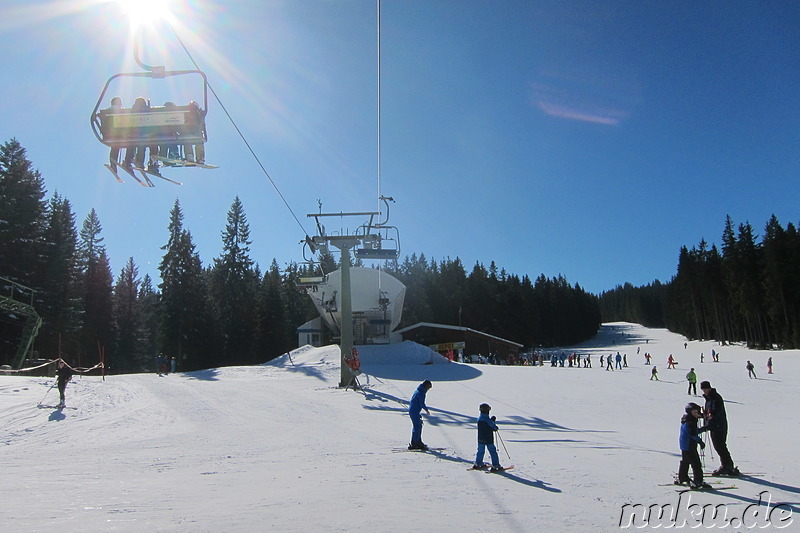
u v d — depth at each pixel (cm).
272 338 7162
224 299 7212
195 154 754
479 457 1016
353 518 630
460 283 11494
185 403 2294
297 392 2862
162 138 702
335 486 847
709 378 4312
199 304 6184
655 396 3031
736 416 2405
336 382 3434
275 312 7406
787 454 1286
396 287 5309
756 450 1368
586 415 2306
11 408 1884
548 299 13712
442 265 12469
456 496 775
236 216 7500
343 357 3067
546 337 13438
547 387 3319
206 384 3125
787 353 7081
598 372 4419
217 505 698
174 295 5916
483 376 3872
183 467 1054
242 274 7394
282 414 2078
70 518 614
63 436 1509
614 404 2675
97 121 710
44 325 4638
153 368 7056
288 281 9206
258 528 576
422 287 11075
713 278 10462
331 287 5144
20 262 4525
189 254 6078
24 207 4656
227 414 2044
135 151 725
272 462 1112
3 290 4316
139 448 1333
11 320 4300
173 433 1603
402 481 894
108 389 2569
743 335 9931
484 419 1025
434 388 3173
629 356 8800
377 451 1271
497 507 706
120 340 6738
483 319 11200
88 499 735
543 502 742
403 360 4572
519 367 4753
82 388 2530
